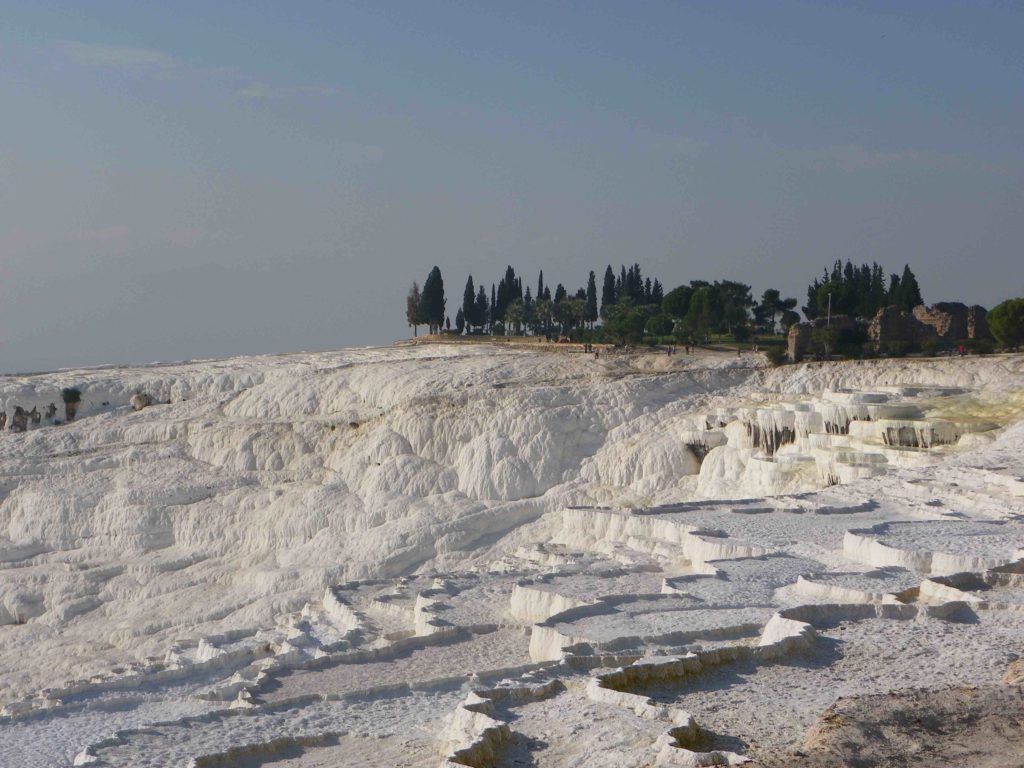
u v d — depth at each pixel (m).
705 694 22.03
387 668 31.03
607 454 74.19
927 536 35.91
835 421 64.75
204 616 64.19
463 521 69.56
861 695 20.36
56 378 101.06
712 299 108.06
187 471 83.75
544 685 22.86
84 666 56.62
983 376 73.88
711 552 37.94
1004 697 19.77
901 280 120.62
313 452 82.94
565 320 142.50
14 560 77.75
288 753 23.52
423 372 90.88
